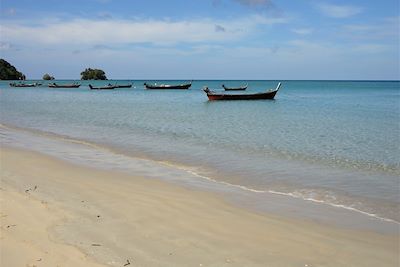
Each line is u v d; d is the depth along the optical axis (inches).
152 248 267.1
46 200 365.4
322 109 1739.7
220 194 419.5
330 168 572.4
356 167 582.6
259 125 1101.7
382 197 426.9
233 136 880.9
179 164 581.3
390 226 333.7
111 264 239.9
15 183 429.4
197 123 1139.9
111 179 473.1
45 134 897.5
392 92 4124.0
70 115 1375.5
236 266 246.2
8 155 605.9
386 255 272.4
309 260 260.4
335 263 257.4
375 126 1098.1
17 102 2127.2
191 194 413.4
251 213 356.5
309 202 402.3
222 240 287.3
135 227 305.0
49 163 558.6
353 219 350.6
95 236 282.5
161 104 2037.4
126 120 1213.7
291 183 481.7
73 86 4648.1
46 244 263.9
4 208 334.6
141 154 657.6
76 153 654.5
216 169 550.6
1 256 243.1
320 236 305.0
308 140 838.5
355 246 287.0
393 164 606.2
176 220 326.0
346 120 1256.2
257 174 525.3
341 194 436.5
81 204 358.9
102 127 1034.7
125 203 368.2
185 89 4424.2
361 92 4148.6
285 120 1243.2
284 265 251.3
